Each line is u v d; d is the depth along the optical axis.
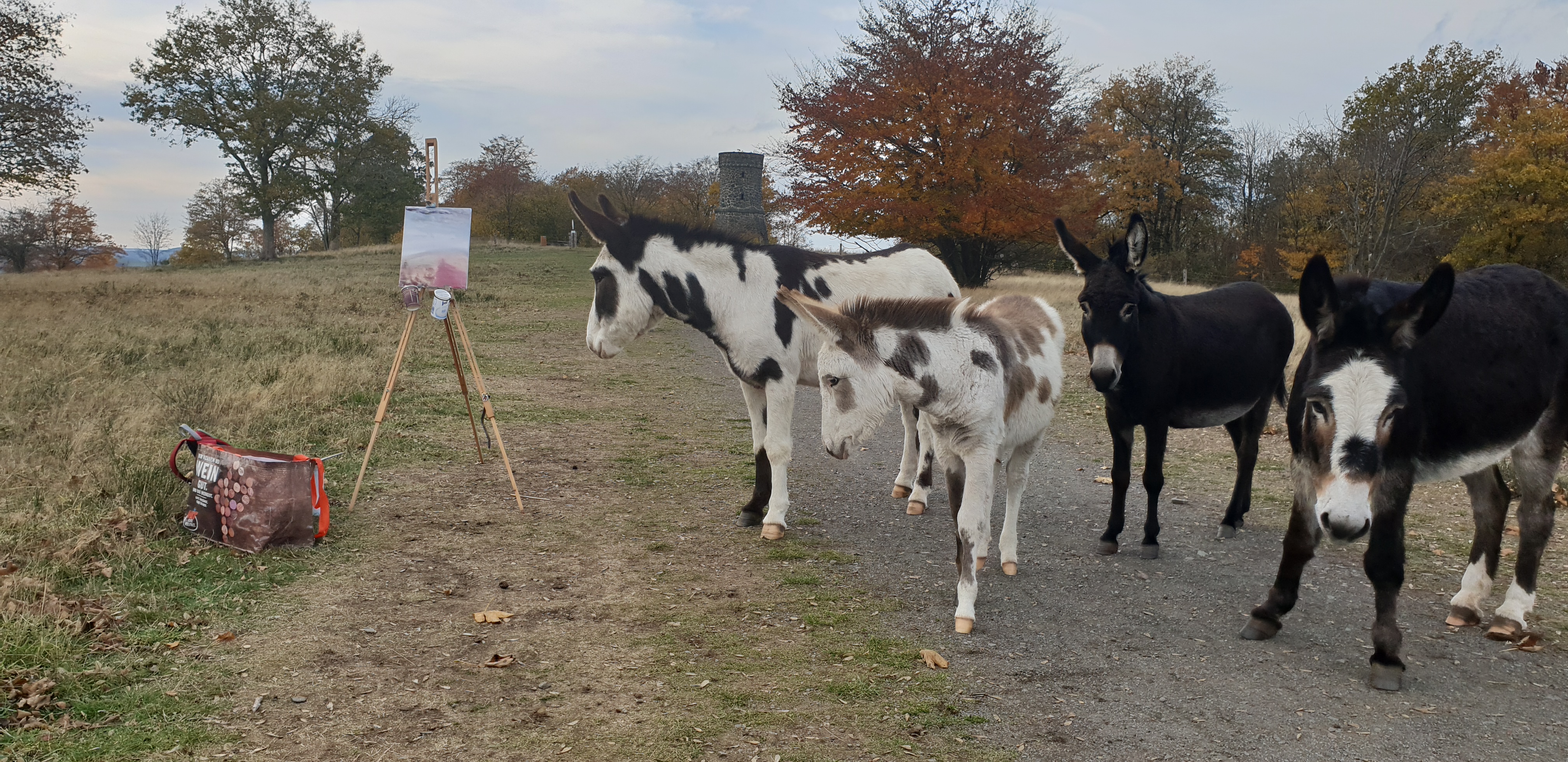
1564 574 5.18
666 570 5.22
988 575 5.27
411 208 6.71
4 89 25.02
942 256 32.31
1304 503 4.08
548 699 3.56
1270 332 6.12
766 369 5.96
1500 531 4.43
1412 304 3.30
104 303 20.62
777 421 5.93
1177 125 47.66
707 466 7.93
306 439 7.90
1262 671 3.96
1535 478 4.29
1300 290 3.50
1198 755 3.21
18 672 3.46
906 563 5.48
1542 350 4.04
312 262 44.78
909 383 4.14
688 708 3.50
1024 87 29.27
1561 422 4.22
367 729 3.28
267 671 3.71
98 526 5.20
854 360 4.14
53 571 4.48
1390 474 3.64
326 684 3.63
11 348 11.96
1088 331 5.19
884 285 6.45
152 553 4.99
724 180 35.84
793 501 6.91
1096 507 6.82
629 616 4.50
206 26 49.78
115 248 73.50
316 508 5.42
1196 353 5.53
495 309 22.31
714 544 5.75
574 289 29.00
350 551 5.34
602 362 14.52
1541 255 32.59
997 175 28.19
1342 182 37.34
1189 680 3.86
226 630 4.11
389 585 4.82
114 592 4.39
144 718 3.25
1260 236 45.31
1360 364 3.36
